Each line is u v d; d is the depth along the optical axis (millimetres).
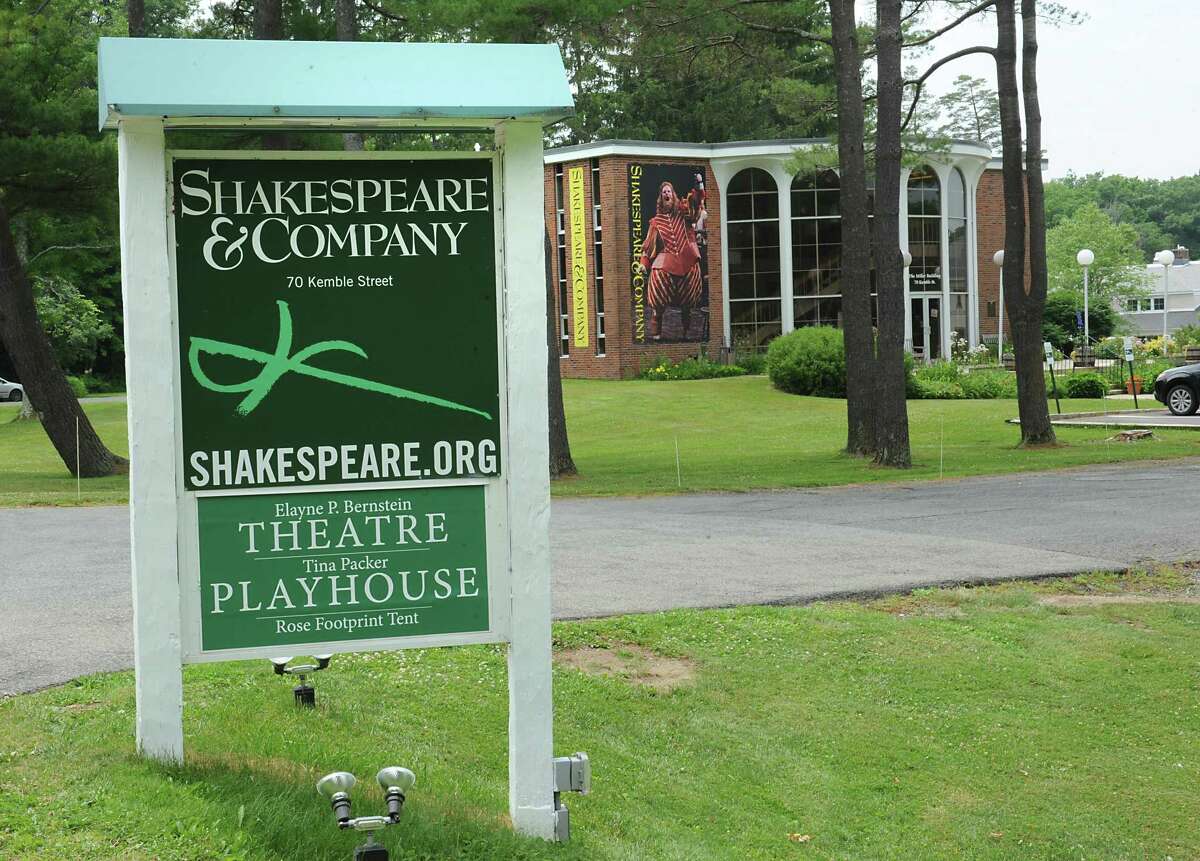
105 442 32094
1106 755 7004
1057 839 6055
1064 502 15211
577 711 6895
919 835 6035
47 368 22234
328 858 4344
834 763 6703
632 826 5539
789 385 37188
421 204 4969
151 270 4719
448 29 18938
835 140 29219
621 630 8281
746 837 5773
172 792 4520
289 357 4887
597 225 43500
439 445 5020
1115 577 10469
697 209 44156
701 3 22453
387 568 5004
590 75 25094
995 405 33688
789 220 44562
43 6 21000
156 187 4703
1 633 7812
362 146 22266
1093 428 26562
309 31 22031
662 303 43625
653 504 16125
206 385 4824
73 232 26047
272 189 4844
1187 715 7535
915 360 43469
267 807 4551
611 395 37438
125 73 4531
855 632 8523
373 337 4949
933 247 47000
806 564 10812
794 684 7602
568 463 20375
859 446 23438
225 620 4891
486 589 5090
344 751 5684
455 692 6961
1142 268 82250
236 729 5816
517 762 5059
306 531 4938
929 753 6867
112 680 6559
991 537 12430
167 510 4793
